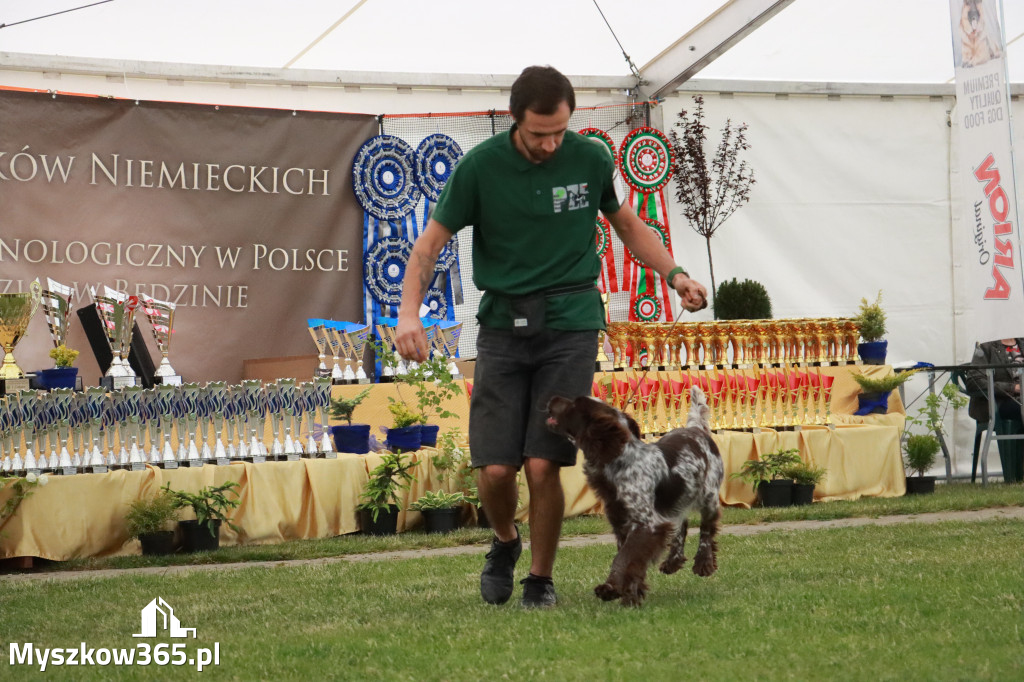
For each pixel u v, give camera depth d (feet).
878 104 51.21
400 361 40.22
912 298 51.06
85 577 27.76
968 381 48.16
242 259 43.86
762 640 15.70
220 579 25.63
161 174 43.04
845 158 50.55
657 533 19.11
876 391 44.24
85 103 42.19
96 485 32.17
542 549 19.35
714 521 22.30
